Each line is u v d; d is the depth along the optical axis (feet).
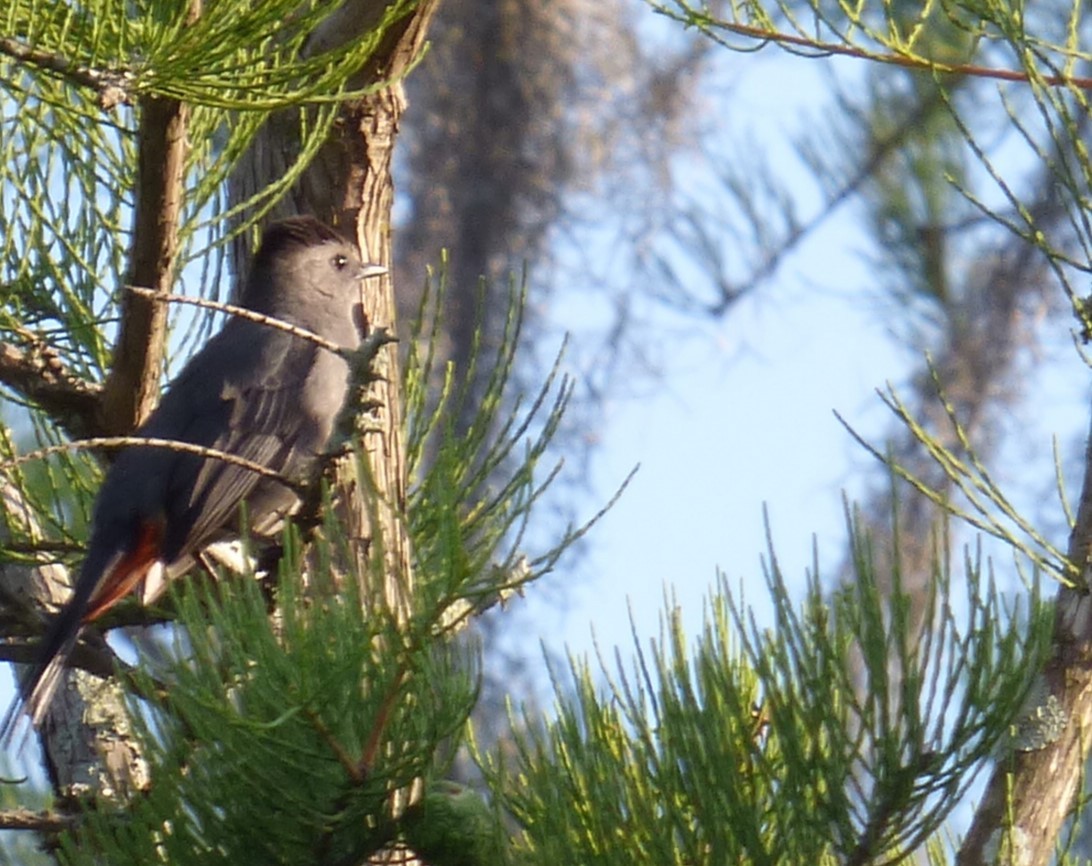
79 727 30.81
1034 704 24.91
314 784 20.52
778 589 20.80
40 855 34.71
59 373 29.48
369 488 22.02
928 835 20.44
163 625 33.78
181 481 34.78
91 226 32.12
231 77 24.07
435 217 72.18
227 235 31.94
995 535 25.25
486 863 22.09
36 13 23.00
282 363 36.88
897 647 20.39
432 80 73.46
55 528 34.81
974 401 60.18
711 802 20.74
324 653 19.83
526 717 22.45
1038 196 57.52
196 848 20.94
